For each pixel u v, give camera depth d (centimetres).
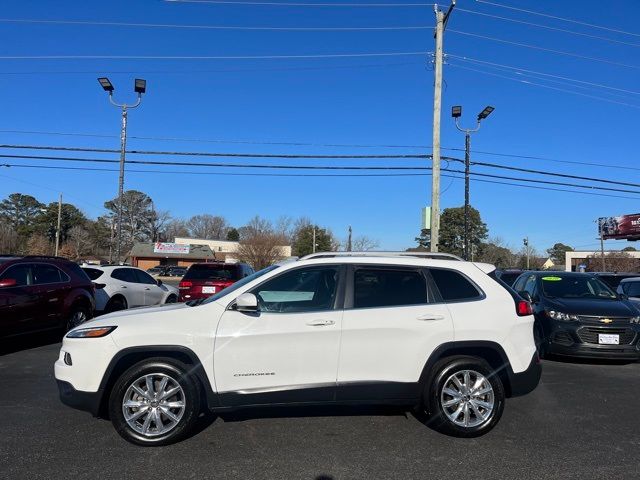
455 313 519
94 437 494
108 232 9519
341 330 496
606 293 996
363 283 520
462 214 6147
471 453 465
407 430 525
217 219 11619
